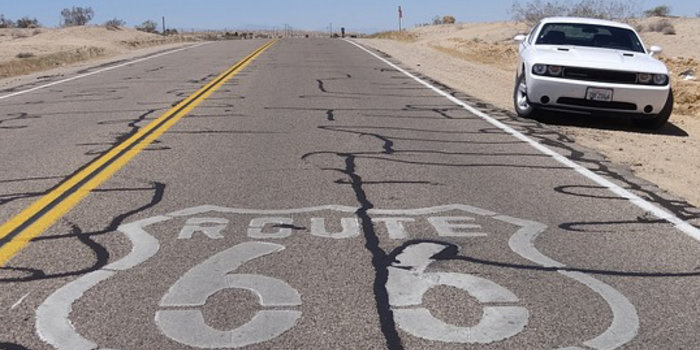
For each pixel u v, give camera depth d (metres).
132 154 8.82
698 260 5.14
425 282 4.64
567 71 11.52
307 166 8.13
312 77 19.75
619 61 11.57
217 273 4.77
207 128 10.88
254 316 4.12
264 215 6.12
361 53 31.77
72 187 7.12
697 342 3.87
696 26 43.75
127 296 4.39
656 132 11.84
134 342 3.80
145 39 54.03
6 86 18.95
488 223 5.95
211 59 28.14
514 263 5.01
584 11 32.94
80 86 18.19
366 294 4.44
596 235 5.67
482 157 8.80
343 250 5.23
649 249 5.36
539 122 12.05
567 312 4.22
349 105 13.70
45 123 11.75
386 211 6.27
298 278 4.69
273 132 10.52
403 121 11.73
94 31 56.38
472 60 30.97
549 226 5.89
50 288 4.53
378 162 8.39
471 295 4.45
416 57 29.05
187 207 6.36
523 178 7.65
